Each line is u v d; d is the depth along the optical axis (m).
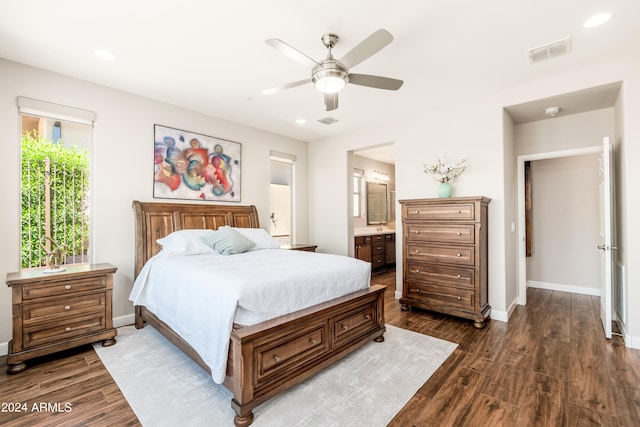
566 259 4.75
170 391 2.10
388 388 2.12
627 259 2.75
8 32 2.31
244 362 1.78
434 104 3.87
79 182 3.21
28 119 2.96
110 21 2.19
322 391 2.09
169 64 2.83
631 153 2.72
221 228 3.68
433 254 3.63
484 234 3.45
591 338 2.94
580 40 2.44
